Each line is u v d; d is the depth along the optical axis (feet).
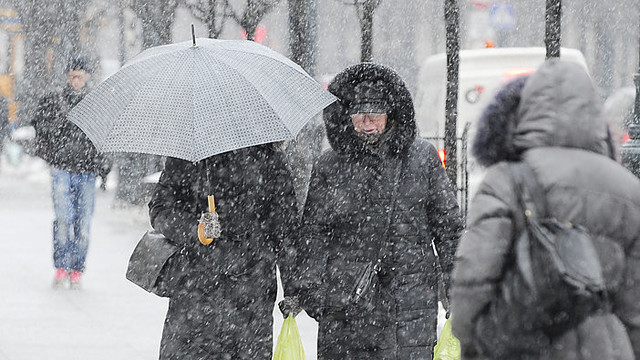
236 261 51.80
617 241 34.14
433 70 135.13
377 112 50.96
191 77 49.90
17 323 85.05
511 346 34.01
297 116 49.90
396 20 286.66
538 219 34.17
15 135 277.03
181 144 48.37
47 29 230.48
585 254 33.01
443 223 52.42
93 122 49.98
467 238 34.78
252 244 52.11
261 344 52.47
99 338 80.48
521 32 287.07
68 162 99.40
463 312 34.55
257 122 49.03
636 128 76.33
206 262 51.57
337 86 52.54
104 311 90.63
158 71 50.34
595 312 33.53
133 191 171.22
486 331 34.35
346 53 302.04
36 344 77.87
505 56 126.31
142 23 163.22
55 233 100.37
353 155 52.49
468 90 125.29
